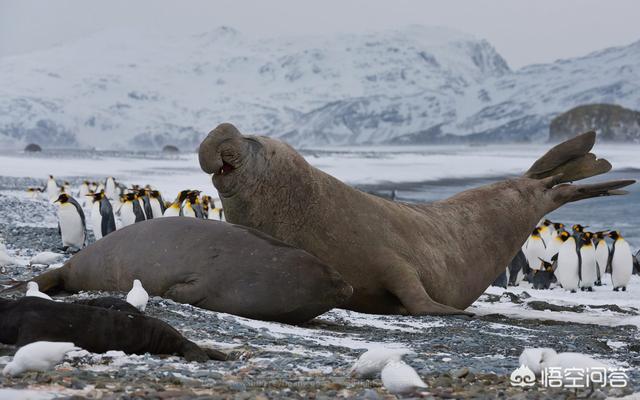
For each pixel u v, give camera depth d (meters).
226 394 14.94
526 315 35.19
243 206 30.98
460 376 17.55
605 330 31.14
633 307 42.84
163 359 18.20
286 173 31.05
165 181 157.38
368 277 31.61
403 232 33.06
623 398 15.55
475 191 38.22
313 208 31.27
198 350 18.69
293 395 14.95
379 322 28.75
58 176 166.25
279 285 26.42
